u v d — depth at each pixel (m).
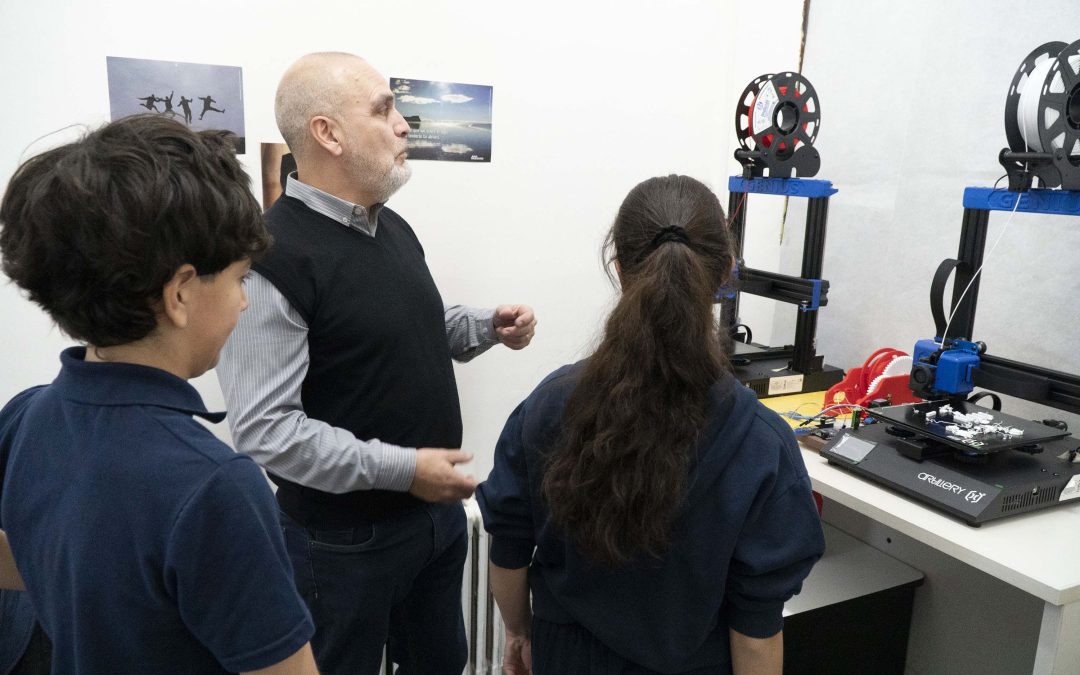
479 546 2.17
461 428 1.69
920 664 2.11
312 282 1.38
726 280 1.01
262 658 0.64
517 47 2.15
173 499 0.61
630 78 2.33
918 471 1.54
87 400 0.64
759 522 0.94
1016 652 1.87
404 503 1.52
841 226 2.47
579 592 1.01
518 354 2.34
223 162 0.65
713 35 2.43
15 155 1.69
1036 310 1.95
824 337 2.57
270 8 1.84
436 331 1.59
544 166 2.26
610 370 0.90
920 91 2.18
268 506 0.66
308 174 1.46
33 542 0.68
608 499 0.89
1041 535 1.39
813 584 1.97
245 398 1.32
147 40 1.75
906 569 2.08
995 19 1.97
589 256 2.39
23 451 0.69
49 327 1.79
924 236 2.20
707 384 0.90
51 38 1.68
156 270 0.59
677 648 0.98
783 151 2.08
